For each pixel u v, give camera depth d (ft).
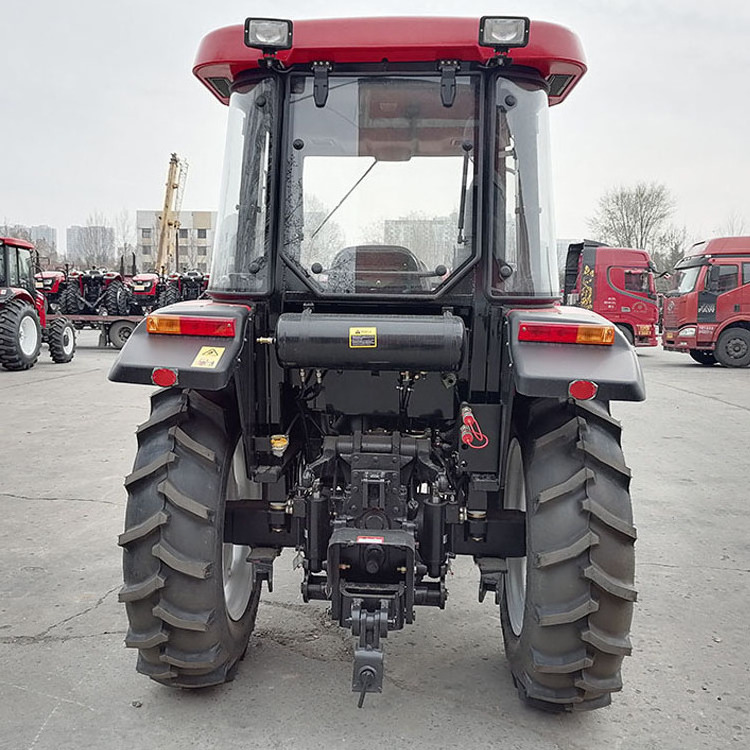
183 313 8.17
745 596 12.55
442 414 9.04
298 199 8.86
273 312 8.94
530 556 8.00
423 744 8.23
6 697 9.02
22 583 12.48
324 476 8.93
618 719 8.80
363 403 9.01
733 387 40.01
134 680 9.43
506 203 8.73
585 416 8.29
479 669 9.95
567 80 9.23
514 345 7.82
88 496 17.56
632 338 57.26
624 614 7.80
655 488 19.43
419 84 8.63
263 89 8.81
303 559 9.21
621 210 164.25
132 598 8.00
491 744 8.25
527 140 8.69
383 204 8.79
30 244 44.42
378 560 8.09
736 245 51.01
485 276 8.66
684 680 9.73
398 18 8.31
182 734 8.34
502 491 9.93
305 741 8.25
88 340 68.80
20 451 22.03
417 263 8.79
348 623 8.09
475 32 8.24
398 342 7.90
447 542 8.94
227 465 8.60
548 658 7.95
